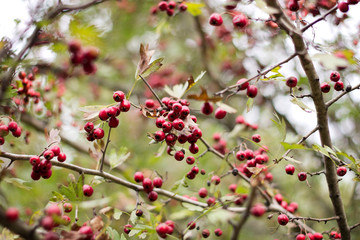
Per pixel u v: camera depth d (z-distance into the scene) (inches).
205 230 140.3
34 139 188.2
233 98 262.7
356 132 245.3
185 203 135.6
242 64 261.4
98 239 96.3
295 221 137.5
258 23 207.9
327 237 217.2
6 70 135.9
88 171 115.3
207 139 260.2
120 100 104.9
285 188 235.8
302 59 107.3
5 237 103.5
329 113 244.7
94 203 108.7
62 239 91.0
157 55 265.4
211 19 124.3
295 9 112.3
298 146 104.0
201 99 97.4
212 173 141.7
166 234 122.0
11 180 106.1
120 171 189.3
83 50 162.1
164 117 108.3
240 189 149.9
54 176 201.9
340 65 91.0
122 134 273.6
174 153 120.9
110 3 225.5
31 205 168.4
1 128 115.2
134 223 118.3
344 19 139.8
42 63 169.0
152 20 236.8
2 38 134.6
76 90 225.5
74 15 155.8
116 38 246.8
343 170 114.8
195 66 275.9
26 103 157.2
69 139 195.9
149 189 127.4
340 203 120.8
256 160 122.6
